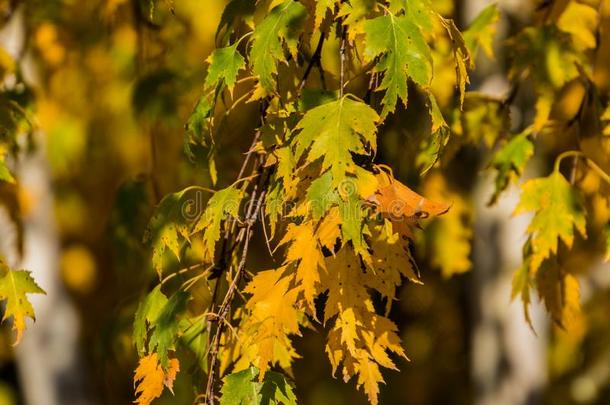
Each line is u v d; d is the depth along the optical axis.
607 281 8.69
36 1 6.57
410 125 5.52
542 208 4.66
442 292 10.46
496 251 7.30
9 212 6.69
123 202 5.73
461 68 3.40
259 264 8.33
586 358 10.48
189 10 7.12
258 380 3.34
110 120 7.97
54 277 8.69
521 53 5.02
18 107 5.32
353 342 3.17
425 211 3.09
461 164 7.48
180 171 5.69
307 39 3.52
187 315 3.91
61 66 7.04
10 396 10.91
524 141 5.06
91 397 8.88
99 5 6.57
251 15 3.66
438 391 11.14
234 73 3.40
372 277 3.25
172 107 5.97
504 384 7.40
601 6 5.19
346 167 3.03
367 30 3.13
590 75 5.00
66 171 8.59
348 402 10.88
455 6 7.02
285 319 3.24
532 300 7.35
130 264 5.80
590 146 5.38
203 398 3.98
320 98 3.44
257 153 3.76
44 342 8.73
